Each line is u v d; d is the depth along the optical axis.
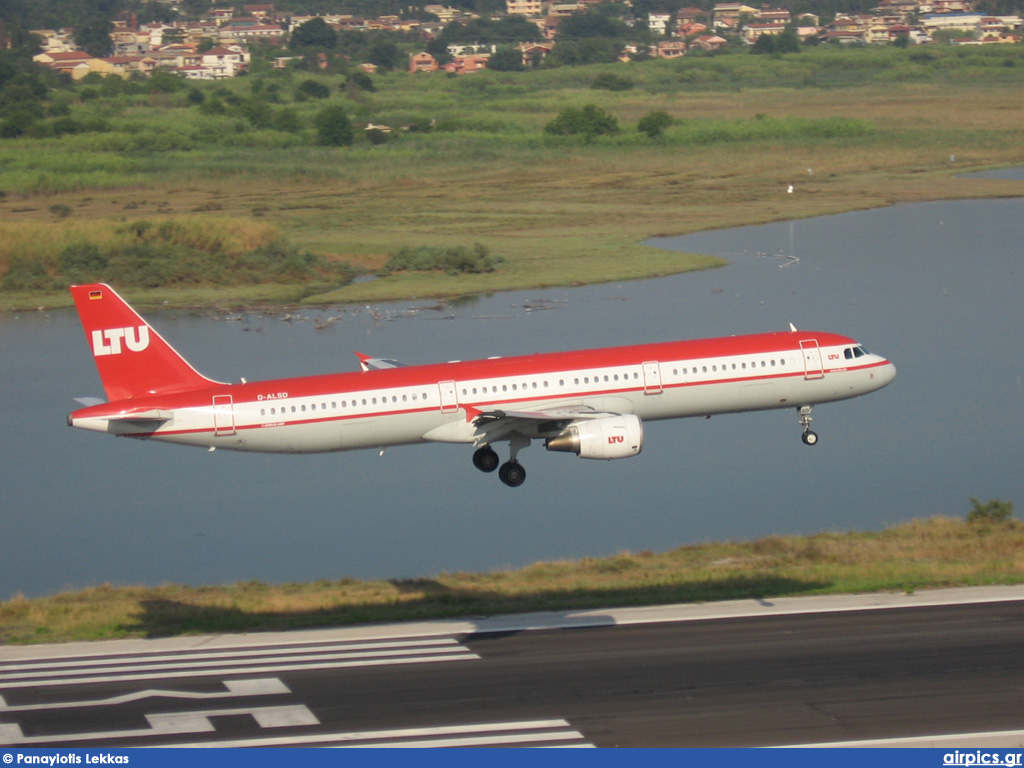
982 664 128.88
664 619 150.38
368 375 189.00
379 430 188.00
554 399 188.38
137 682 134.62
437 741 115.75
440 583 186.25
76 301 186.62
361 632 151.88
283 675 135.38
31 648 149.88
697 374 192.88
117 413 184.25
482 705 123.81
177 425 186.00
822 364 197.12
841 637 139.75
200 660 142.00
